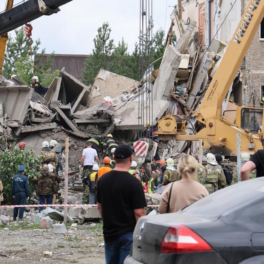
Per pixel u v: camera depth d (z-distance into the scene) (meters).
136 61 77.12
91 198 28.47
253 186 10.31
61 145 44.19
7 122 44.50
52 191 28.50
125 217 11.75
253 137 35.66
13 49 83.31
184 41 55.56
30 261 17.25
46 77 82.19
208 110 37.41
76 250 19.28
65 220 25.97
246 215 9.36
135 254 10.30
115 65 77.31
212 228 9.17
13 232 23.41
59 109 46.94
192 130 42.84
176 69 50.53
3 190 30.53
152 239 9.60
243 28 36.78
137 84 55.78
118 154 12.02
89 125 47.38
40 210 28.84
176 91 51.44
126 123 48.44
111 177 11.93
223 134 36.72
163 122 38.66
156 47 75.06
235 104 50.25
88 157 35.06
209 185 25.41
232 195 10.15
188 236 9.05
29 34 46.84
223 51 54.16
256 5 36.47
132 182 11.82
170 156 43.75
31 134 45.41
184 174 12.30
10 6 38.50
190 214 10.01
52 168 29.06
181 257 8.97
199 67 51.94
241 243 9.04
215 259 8.94
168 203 12.32
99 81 57.62
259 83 52.69
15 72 82.44
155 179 33.28
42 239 21.53
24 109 45.12
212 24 61.44
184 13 68.31
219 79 37.34
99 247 19.86
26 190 27.64
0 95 46.66
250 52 52.50
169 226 9.31
